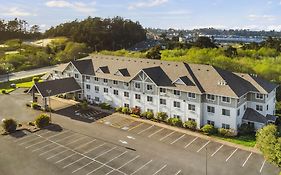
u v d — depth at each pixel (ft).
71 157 140.05
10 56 398.62
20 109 213.46
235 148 149.48
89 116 197.16
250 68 277.64
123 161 136.46
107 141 157.79
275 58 316.19
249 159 137.69
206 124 176.55
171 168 130.11
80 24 632.79
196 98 174.70
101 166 131.85
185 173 126.11
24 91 266.16
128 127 177.58
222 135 165.27
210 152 144.97
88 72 228.63
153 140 159.12
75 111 207.00
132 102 204.95
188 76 185.06
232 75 186.91
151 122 185.88
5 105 223.30
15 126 170.09
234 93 163.94
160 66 204.64
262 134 131.54
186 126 176.04
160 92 188.96
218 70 183.62
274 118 177.99
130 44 612.70
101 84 220.43
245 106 178.60
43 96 207.51
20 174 125.39
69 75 239.50
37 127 175.73
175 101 183.62
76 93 235.81
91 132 169.99
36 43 599.98
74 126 179.11
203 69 188.24
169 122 181.98
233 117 166.20
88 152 145.07
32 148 149.28
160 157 140.15
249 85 180.34
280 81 252.01
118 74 211.82
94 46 519.60
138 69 210.38
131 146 151.74
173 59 318.04
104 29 597.52
